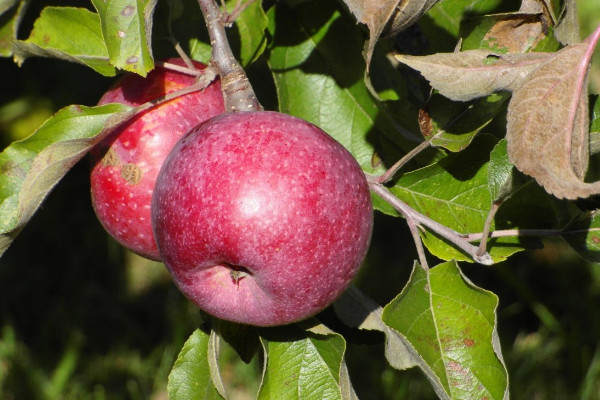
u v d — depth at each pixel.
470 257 0.65
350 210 0.61
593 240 0.65
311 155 0.61
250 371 1.13
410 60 0.62
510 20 0.64
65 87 1.21
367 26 0.64
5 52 0.73
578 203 0.66
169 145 0.65
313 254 0.60
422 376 1.11
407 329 0.62
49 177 0.63
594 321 1.23
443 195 0.67
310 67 0.71
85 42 0.68
